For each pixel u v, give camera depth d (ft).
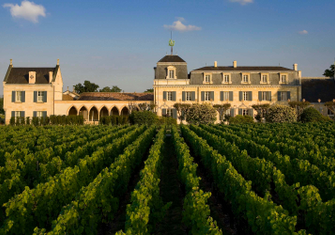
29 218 27.55
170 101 173.27
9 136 84.84
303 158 46.73
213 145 69.87
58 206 32.04
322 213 24.56
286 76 173.88
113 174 37.09
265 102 172.55
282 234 21.40
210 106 150.51
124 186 40.93
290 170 42.19
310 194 27.27
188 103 171.83
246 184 30.89
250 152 59.31
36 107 178.60
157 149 54.65
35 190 29.01
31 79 178.70
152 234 30.37
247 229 28.76
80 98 201.87
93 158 46.65
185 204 28.40
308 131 83.56
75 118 166.30
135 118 152.76
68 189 34.27
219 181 39.19
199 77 174.50
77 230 25.35
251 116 166.91
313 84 184.44
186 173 39.45
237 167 49.44
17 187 33.45
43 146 62.69
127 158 47.21
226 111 172.04
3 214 31.86
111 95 199.72
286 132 84.23
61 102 179.93
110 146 57.26
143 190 29.40
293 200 30.19
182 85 172.24
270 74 174.91
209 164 50.14
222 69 177.99
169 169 61.31
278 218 21.99
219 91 172.76
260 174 39.96
